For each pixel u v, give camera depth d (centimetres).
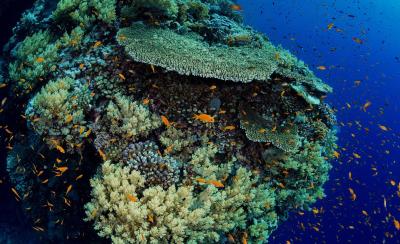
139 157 446
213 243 462
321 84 633
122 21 589
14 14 966
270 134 530
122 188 407
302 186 610
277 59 556
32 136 568
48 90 477
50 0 758
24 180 621
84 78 509
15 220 798
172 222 388
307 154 585
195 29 648
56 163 536
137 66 520
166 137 498
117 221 399
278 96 565
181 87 518
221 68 486
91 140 479
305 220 1639
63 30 623
